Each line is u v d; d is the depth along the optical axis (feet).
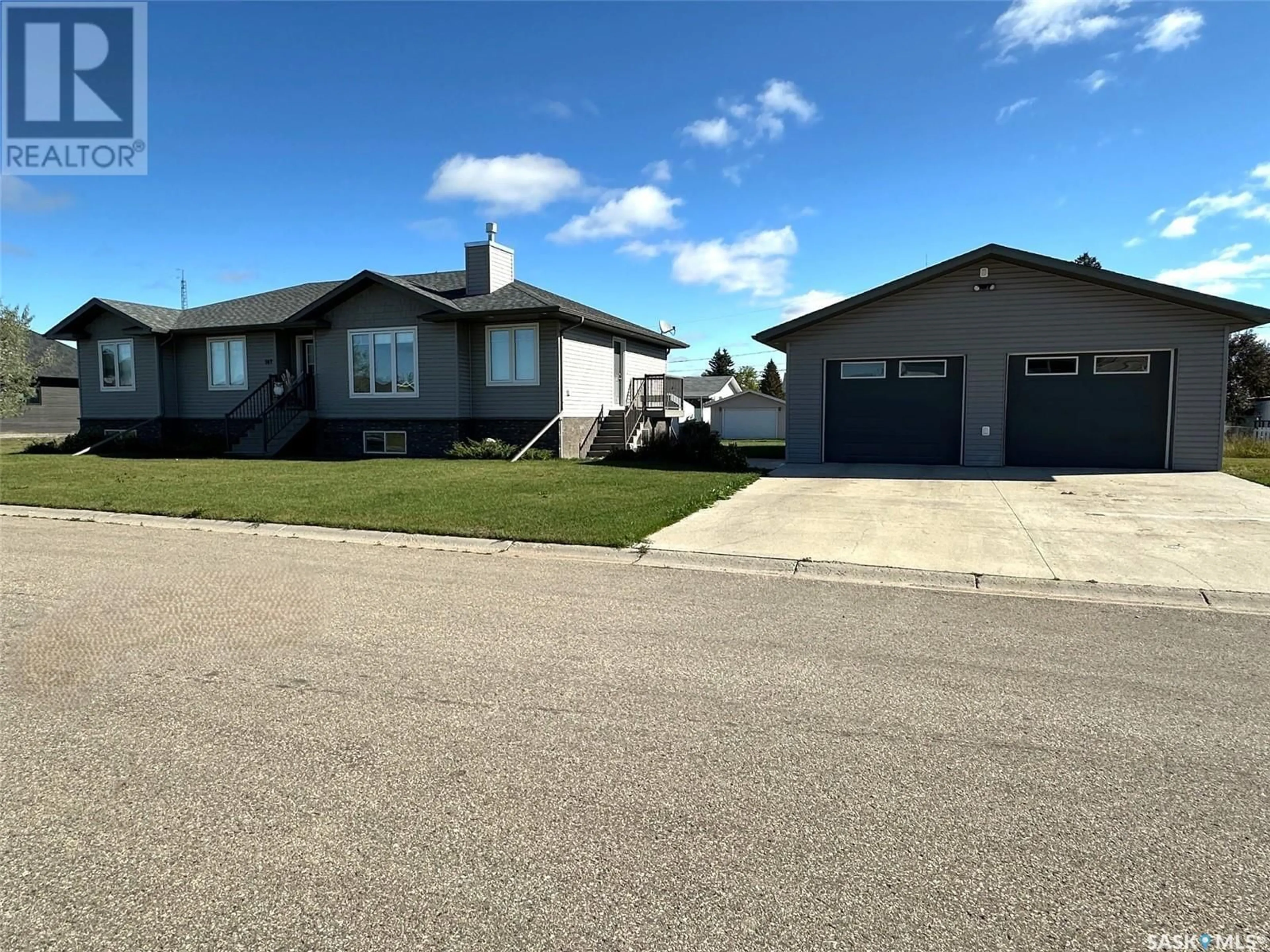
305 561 23.41
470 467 50.93
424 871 8.07
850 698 12.69
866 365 52.75
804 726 11.61
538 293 65.51
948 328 50.75
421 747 10.85
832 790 9.73
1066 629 16.55
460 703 12.41
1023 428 49.85
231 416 68.13
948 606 18.53
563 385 62.54
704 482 40.68
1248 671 13.96
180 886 7.81
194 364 74.23
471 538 26.43
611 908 7.50
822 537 26.20
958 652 15.06
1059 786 9.82
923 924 7.29
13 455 67.67
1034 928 7.23
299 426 66.80
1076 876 7.98
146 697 12.57
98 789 9.68
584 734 11.29
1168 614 17.79
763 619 17.25
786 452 55.98
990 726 11.61
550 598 19.12
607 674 13.71
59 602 18.47
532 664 14.19
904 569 21.70
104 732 11.27
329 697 12.61
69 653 14.71
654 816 9.13
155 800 9.43
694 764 10.39
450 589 19.95
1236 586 19.69
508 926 7.25
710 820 9.04
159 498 35.83
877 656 14.76
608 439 64.69
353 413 67.05
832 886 7.84
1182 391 46.65
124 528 29.78
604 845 8.55
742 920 7.34
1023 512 31.40
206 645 15.19
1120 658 14.69
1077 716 11.96
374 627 16.48
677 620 17.16
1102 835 8.72
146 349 74.23
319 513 30.89
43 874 7.98
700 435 53.67
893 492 37.65
